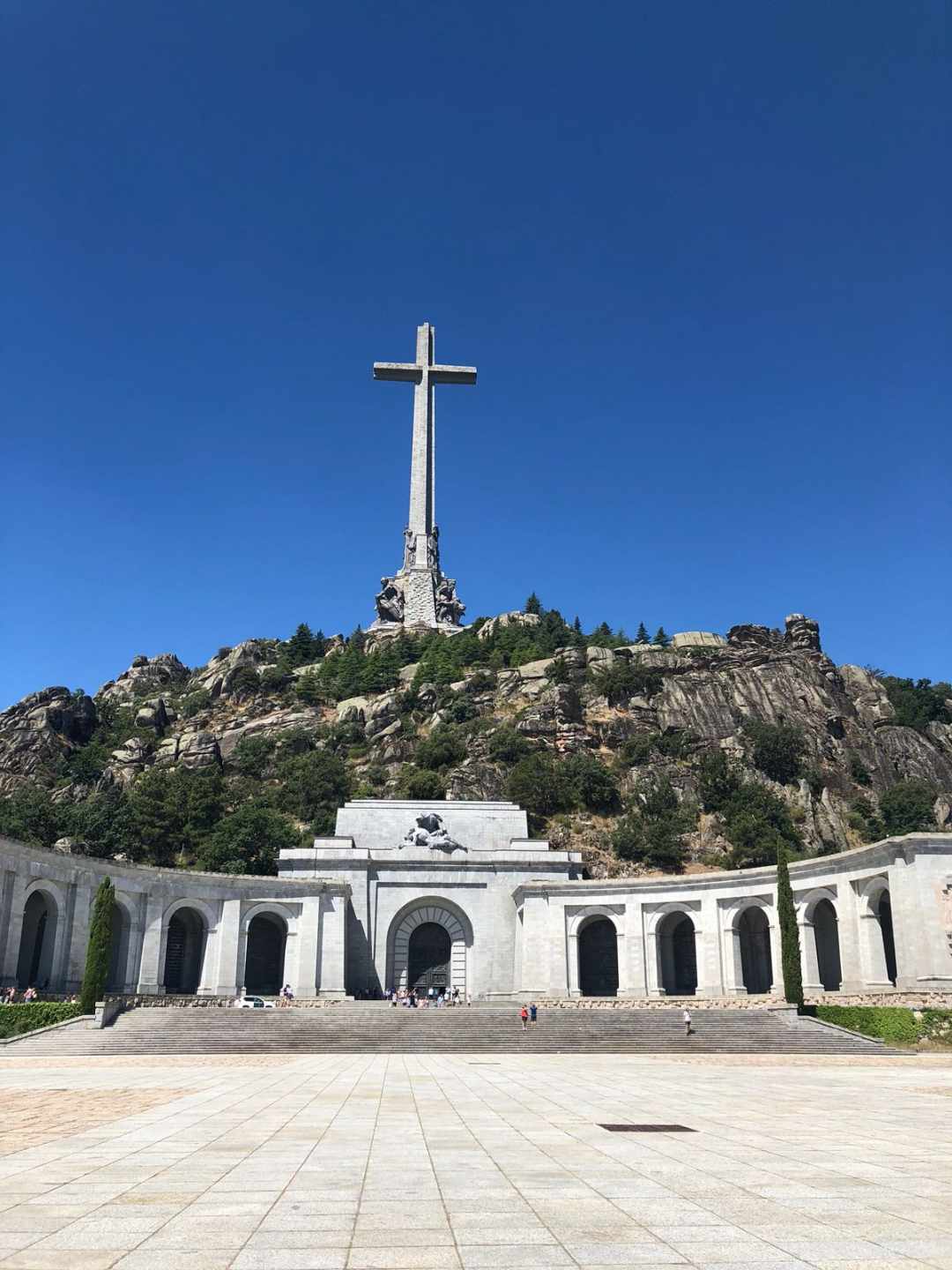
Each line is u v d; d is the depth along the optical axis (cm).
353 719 13425
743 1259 1006
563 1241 1071
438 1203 1252
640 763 11975
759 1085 2964
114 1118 2100
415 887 7431
